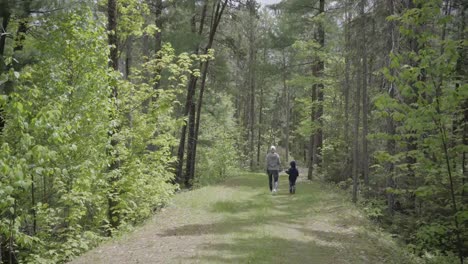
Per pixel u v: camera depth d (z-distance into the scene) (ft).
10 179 19.15
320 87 83.56
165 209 43.19
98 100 30.66
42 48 29.94
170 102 41.01
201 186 75.00
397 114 23.90
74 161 29.55
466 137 27.68
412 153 24.71
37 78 28.66
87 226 36.42
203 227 33.78
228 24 88.53
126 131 37.73
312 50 74.33
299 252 26.66
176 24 71.46
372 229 35.32
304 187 65.72
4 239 27.78
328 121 80.64
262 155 180.24
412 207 38.01
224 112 111.34
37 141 26.00
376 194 53.62
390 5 37.88
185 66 41.93
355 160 51.34
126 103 40.45
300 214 41.45
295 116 188.03
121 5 42.63
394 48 36.29
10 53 28.84
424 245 28.99
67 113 28.22
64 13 29.27
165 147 42.27
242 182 73.46
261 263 23.45
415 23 24.75
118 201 37.11
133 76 41.19
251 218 37.91
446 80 23.84
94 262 23.95
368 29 46.83
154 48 71.46
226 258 24.38
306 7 84.58
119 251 26.45
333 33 73.26
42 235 29.53
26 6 28.55
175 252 25.84
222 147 92.89
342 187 66.74
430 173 26.55
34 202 30.01
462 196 26.58
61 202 32.01
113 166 37.35
